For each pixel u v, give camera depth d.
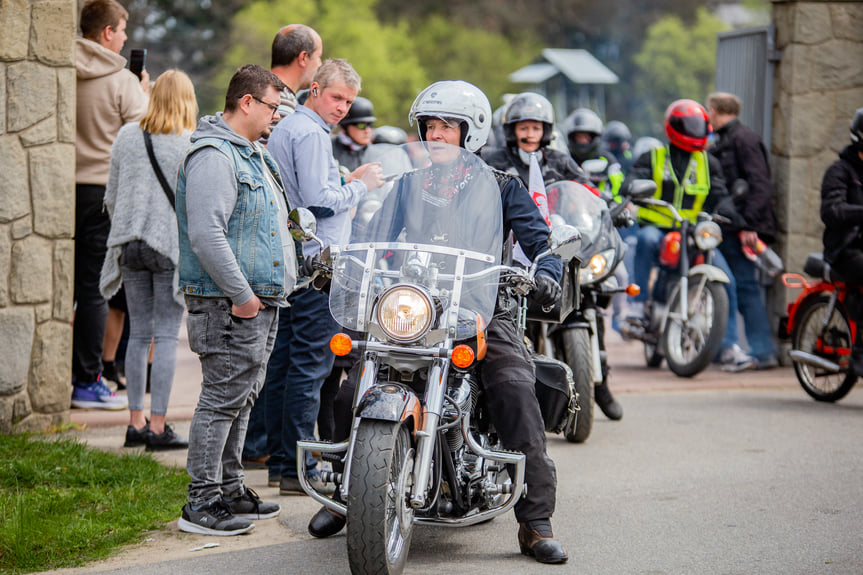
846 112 14.35
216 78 56.31
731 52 15.62
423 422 5.89
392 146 6.59
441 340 5.86
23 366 9.53
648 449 9.77
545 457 6.58
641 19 83.94
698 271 13.40
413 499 5.78
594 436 10.33
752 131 14.29
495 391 6.49
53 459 8.42
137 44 56.41
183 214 6.95
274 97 7.08
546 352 9.70
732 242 14.31
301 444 6.12
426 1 78.50
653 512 7.74
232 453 7.39
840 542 7.03
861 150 11.77
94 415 10.42
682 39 79.00
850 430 10.59
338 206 7.90
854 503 7.97
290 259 7.20
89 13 10.70
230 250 6.78
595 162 13.79
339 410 6.53
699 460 9.34
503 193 6.84
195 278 6.94
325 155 8.02
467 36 76.06
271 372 8.34
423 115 6.68
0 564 6.38
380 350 5.91
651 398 12.41
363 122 13.74
